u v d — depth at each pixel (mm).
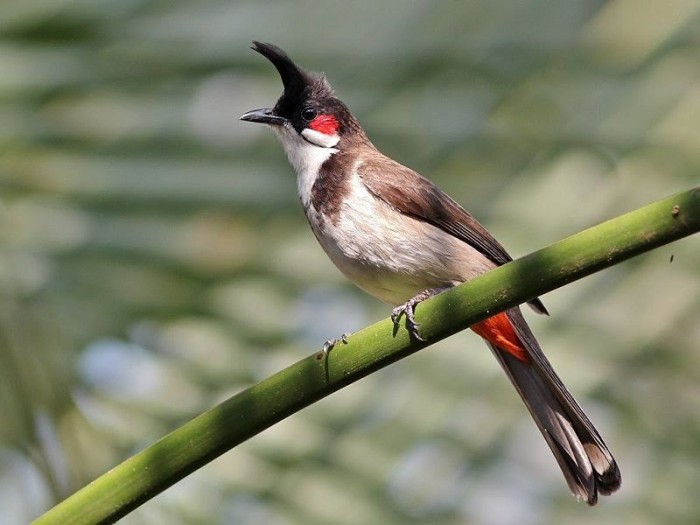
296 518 6422
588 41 7758
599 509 7766
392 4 7809
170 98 6879
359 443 6855
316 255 7602
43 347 5949
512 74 7621
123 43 6980
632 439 7426
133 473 4887
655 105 7504
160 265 6301
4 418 5855
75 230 6258
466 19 7754
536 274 4801
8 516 5996
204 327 6391
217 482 6473
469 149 7547
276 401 4914
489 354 7457
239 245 6793
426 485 6832
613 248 4648
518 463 7469
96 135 6586
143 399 6156
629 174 7328
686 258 7543
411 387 7262
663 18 7797
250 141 7480
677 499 7555
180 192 6605
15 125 6496
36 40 6855
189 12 7266
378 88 7648
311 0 7789
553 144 7492
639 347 7320
